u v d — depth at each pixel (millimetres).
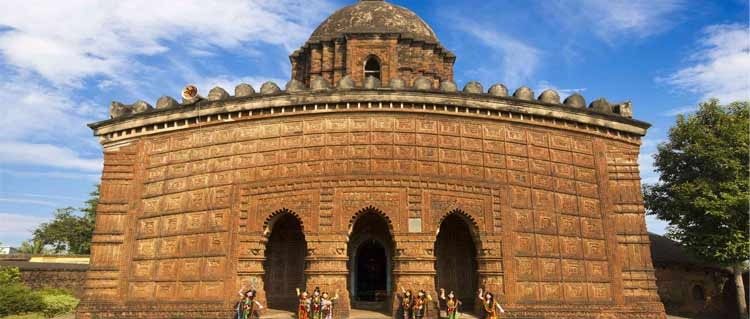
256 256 18875
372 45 24953
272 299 21094
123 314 19875
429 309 17625
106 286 20562
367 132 19375
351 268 21078
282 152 19703
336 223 18375
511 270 18578
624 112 22266
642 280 20281
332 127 19562
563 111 20891
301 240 21609
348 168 18984
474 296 21203
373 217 21312
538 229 19516
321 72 25828
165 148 21703
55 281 28359
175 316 19125
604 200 21062
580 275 19672
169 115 21531
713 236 23219
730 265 23688
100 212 21531
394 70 24656
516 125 20484
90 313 20094
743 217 22750
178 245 20172
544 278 19031
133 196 21641
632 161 21875
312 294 17469
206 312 18688
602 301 19672
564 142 21078
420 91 19531
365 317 17641
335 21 27531
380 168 18922
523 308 18297
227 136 20641
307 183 19016
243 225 19297
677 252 27484
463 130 19844
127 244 21062
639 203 21250
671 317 24484
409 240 18156
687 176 25297
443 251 21500
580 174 20984
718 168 23828
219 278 18969
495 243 18781
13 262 29438
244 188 19703
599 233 20594
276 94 19969
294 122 19984
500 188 19469
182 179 20938
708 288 25875
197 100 21016
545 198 20031
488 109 20031
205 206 20109
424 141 19375
